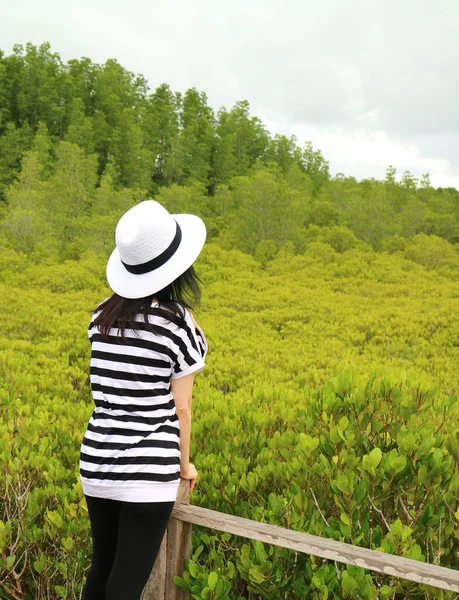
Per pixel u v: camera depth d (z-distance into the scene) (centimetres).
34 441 375
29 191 2659
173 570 230
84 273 2006
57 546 318
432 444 265
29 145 4284
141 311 208
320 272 2298
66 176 3156
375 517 288
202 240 223
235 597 257
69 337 1101
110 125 5125
